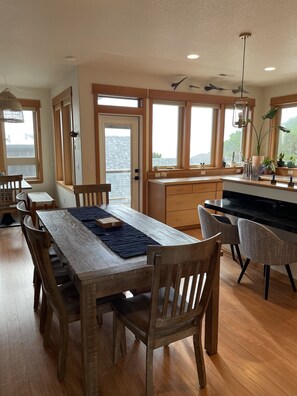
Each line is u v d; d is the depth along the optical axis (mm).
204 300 1698
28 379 1829
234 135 6074
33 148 6441
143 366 1939
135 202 5309
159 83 5027
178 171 5453
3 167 6164
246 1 2354
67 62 4168
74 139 4883
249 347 2121
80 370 1899
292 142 5719
